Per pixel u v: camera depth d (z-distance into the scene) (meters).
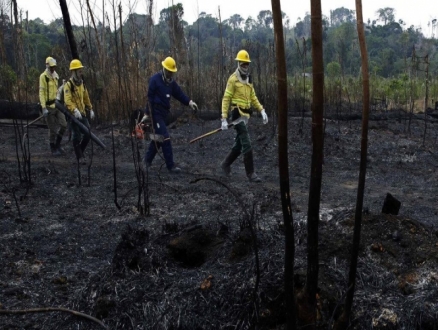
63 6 10.32
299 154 9.79
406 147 10.68
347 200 6.98
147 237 4.54
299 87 15.27
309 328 2.97
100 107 12.43
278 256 3.96
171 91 8.21
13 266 4.81
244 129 7.83
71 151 10.35
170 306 3.81
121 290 4.01
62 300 4.23
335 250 4.03
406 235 4.19
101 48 12.73
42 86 9.62
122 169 8.70
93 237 5.56
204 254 4.39
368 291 3.77
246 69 7.73
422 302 3.69
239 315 3.66
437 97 18.52
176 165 9.08
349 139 11.16
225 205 6.48
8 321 3.95
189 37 15.49
